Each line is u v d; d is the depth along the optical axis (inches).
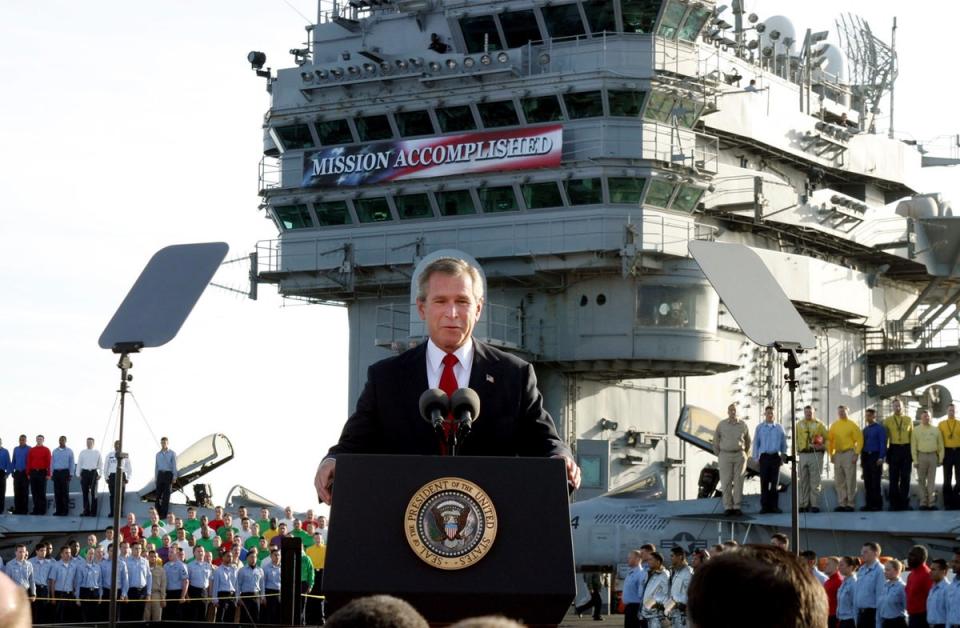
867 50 2559.1
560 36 1915.6
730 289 730.8
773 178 2132.1
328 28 2039.9
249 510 2092.8
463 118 1957.4
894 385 2436.0
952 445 1515.7
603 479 1977.1
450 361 329.1
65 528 1945.1
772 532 1632.6
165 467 1967.3
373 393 332.2
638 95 1881.2
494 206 1950.1
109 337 773.3
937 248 2396.7
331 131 2032.5
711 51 1995.6
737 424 1648.6
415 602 258.1
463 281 327.0
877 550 1086.4
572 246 1900.8
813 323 2304.4
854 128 2349.9
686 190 1931.6
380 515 261.3
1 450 1932.8
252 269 2086.6
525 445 331.6
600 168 1877.5
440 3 1973.4
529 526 261.6
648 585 1132.5
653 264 1911.9
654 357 1945.1
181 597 1508.4
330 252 2025.1
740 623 164.4
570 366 1993.1
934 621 1018.1
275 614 1546.5
